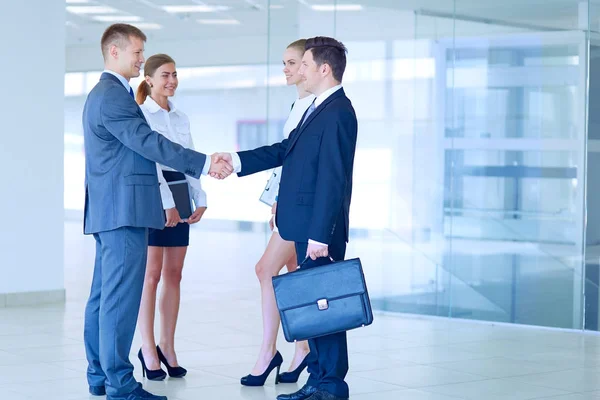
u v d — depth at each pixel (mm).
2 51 7738
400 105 7871
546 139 7262
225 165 4488
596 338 6730
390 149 7934
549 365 5559
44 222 7980
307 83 4312
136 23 16578
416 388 4824
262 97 20484
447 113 7668
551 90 7230
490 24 7457
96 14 15586
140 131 4176
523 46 7332
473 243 7586
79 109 20938
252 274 10961
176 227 5035
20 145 7832
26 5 7848
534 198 7320
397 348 6105
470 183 7590
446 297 7691
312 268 4109
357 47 8047
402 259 7898
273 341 4875
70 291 8836
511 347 6230
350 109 4258
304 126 4316
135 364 5383
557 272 7242
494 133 7469
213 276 10695
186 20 16375
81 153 21234
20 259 7844
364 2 7996
